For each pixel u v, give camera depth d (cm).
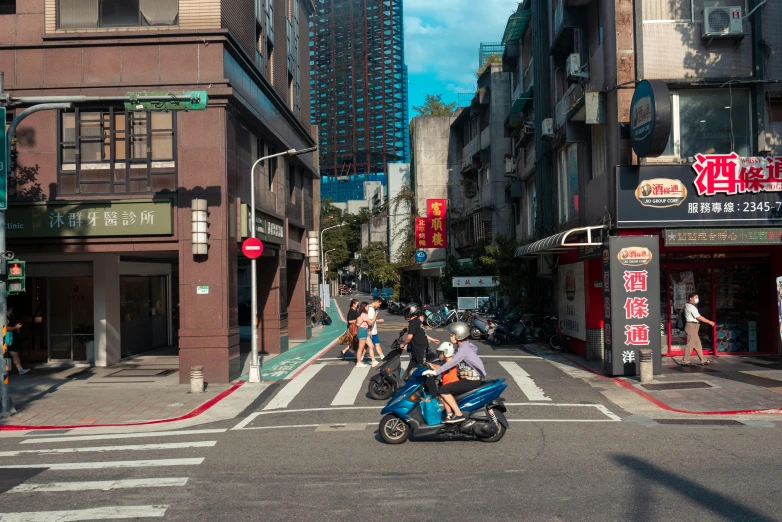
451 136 5222
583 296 1878
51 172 1622
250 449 925
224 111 1625
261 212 1970
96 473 805
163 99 1266
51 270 1983
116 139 1634
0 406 1253
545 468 781
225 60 1636
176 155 1622
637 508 630
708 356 1756
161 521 625
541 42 2461
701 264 1792
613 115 1598
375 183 11138
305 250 2836
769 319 1773
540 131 2478
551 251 2023
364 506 656
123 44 1622
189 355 1599
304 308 2747
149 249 1619
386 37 19000
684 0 1566
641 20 1559
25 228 1600
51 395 1461
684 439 916
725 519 596
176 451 924
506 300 3291
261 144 2058
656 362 1482
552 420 1080
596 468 775
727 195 1529
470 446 907
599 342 1788
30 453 932
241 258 2853
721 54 1560
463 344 939
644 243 1488
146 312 2359
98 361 1953
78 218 1603
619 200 1538
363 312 1845
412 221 5300
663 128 1370
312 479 759
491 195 3881
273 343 2225
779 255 1747
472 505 650
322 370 1750
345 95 19075
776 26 1561
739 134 1562
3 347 1256
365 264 8500
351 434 1008
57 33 1622
